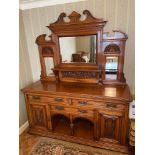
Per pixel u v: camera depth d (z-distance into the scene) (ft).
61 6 6.87
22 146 6.57
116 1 6.12
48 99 6.57
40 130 7.26
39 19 7.37
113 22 6.37
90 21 6.35
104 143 6.21
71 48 7.06
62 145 6.58
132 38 6.31
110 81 6.82
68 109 6.37
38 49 7.64
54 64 7.52
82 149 6.30
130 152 5.75
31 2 7.09
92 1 6.40
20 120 7.59
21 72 7.52
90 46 6.73
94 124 6.11
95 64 6.81
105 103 5.70
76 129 7.25
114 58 6.56
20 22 7.34
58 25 6.85
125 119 5.61
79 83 7.23
